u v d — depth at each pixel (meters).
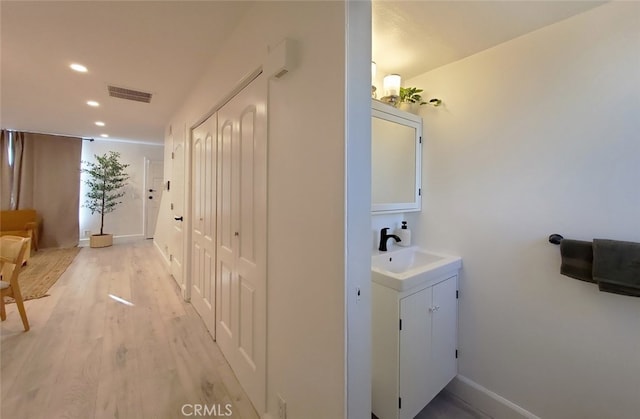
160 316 2.60
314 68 1.05
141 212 6.26
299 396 1.17
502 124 1.58
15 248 2.32
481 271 1.69
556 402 1.42
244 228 1.63
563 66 1.37
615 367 1.25
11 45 1.93
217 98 2.01
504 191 1.58
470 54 1.71
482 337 1.68
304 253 1.12
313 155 1.06
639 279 1.13
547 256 1.44
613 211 1.24
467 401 1.72
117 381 1.73
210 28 1.71
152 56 2.07
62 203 5.32
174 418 1.47
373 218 1.93
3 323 2.40
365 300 1.00
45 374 1.77
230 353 1.86
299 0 1.13
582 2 1.25
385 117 1.73
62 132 4.98
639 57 1.17
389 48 1.65
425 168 1.96
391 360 1.38
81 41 1.88
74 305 2.80
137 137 5.41
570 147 1.35
